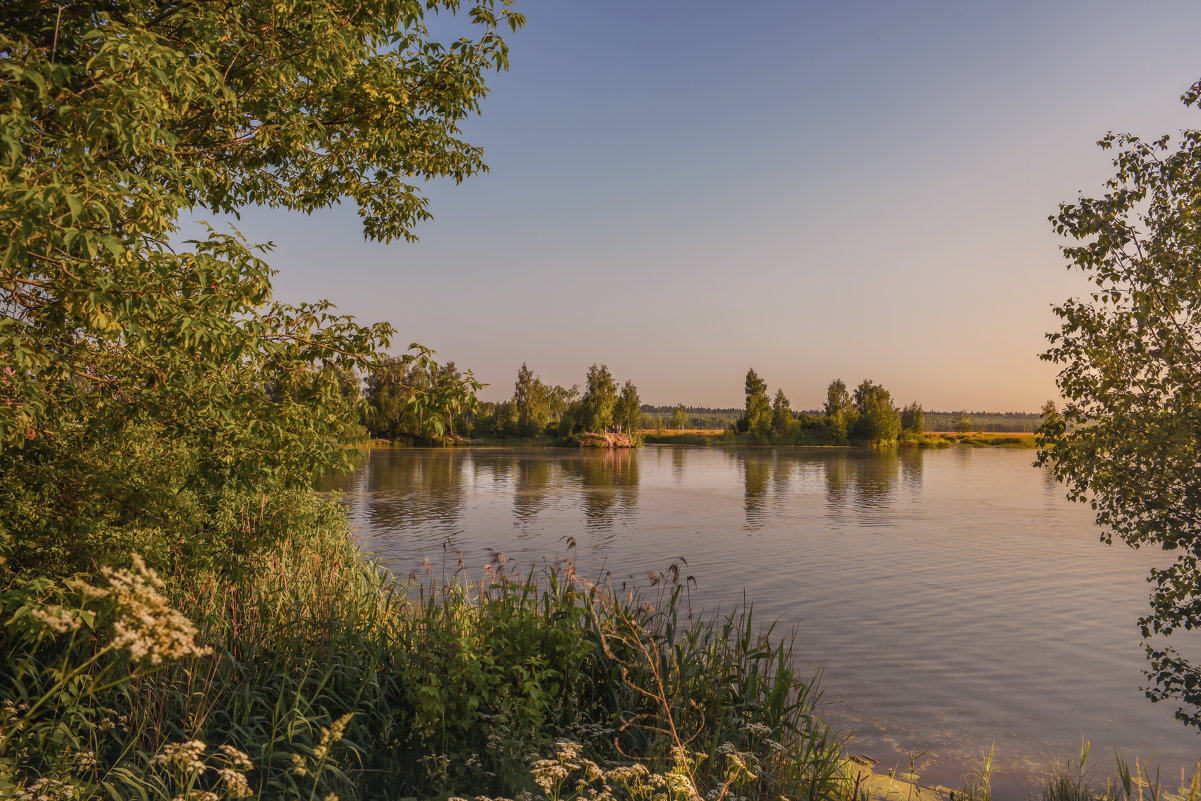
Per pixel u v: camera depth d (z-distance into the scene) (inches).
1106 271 311.7
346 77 301.3
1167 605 311.6
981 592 708.7
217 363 215.8
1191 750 357.4
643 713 259.8
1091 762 339.3
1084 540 1055.0
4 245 146.6
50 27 190.2
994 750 349.1
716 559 867.4
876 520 1285.7
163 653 110.1
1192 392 293.7
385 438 4724.4
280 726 221.1
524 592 274.8
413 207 370.0
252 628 262.5
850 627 572.7
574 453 4089.6
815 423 6289.4
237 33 237.8
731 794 199.8
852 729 369.7
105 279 172.1
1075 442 323.9
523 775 199.9
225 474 239.5
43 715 196.4
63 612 128.2
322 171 355.9
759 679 288.8
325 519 369.1
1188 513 303.1
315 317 255.4
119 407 227.5
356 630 281.9
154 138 171.6
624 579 735.1
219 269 193.9
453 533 1036.5
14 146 141.6
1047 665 483.2
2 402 179.9
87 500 231.8
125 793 180.1
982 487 2064.5
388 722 229.5
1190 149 304.7
